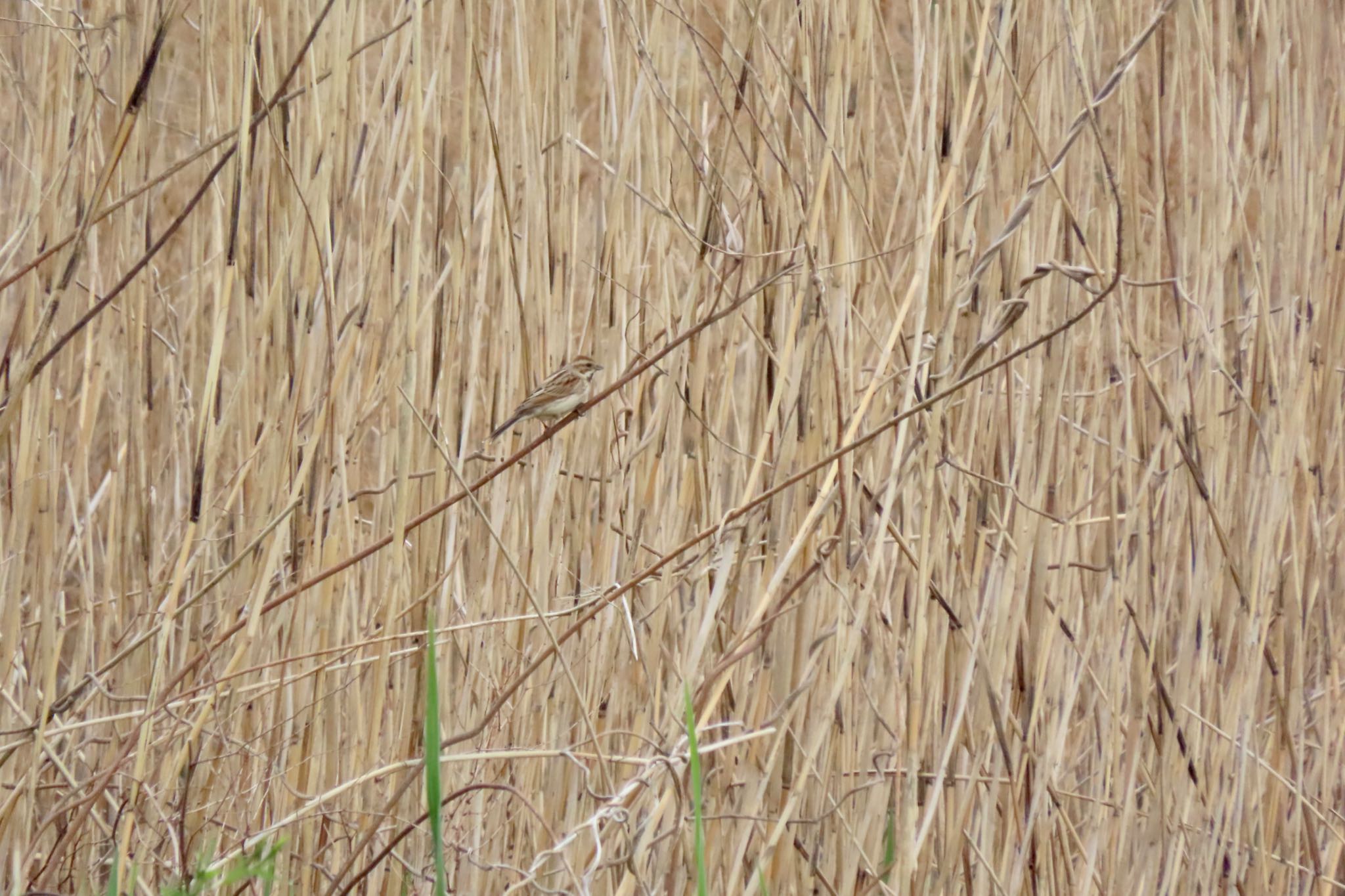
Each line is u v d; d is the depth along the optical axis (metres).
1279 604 13.77
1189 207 12.96
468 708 11.27
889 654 11.80
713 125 11.90
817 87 11.09
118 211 11.00
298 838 10.41
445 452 9.19
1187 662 12.89
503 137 11.53
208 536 10.66
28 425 9.40
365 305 9.98
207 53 10.76
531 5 11.31
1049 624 11.69
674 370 11.27
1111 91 9.96
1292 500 13.07
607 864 9.62
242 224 10.38
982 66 11.28
